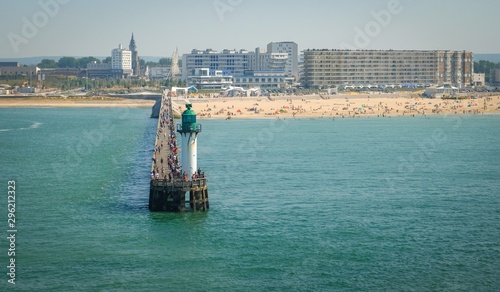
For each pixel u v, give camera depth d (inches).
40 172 5866.1
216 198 4665.4
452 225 3966.5
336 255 3373.5
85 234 3715.6
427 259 3326.8
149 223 3922.2
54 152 7391.7
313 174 5812.0
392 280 3048.7
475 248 3501.5
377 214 4229.8
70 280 3041.3
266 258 3329.2
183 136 4126.5
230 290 2938.0
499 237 3713.1
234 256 3356.3
